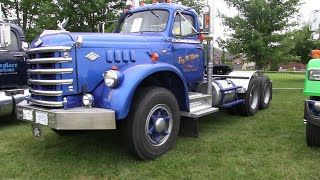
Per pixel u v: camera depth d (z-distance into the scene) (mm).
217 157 4047
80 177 3516
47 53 3697
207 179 3406
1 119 6418
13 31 6344
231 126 5742
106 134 5062
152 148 3951
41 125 3713
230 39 13797
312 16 4312
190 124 4918
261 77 7352
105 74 3670
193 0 11133
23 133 5348
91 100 3725
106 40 4023
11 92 6039
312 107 3852
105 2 10945
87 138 4926
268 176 3459
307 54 18312
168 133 4203
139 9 5297
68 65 3660
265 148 4395
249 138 4910
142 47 4363
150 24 5039
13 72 6250
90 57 3816
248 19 13539
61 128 3488
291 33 13656
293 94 10477
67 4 10695
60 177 3518
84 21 11062
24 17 15672
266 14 13180
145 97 3877
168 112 4188
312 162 3850
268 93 7633
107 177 3500
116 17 10938
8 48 6199
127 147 3877
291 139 4820
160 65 4074
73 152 4273
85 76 3777
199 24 5496
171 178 3443
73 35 3803
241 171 3602
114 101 3596
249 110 6578
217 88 5621
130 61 4184
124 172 3615
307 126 4250
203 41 5328
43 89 3814
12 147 4586
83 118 3482
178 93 4602
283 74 12555
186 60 5117
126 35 4359
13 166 3830
